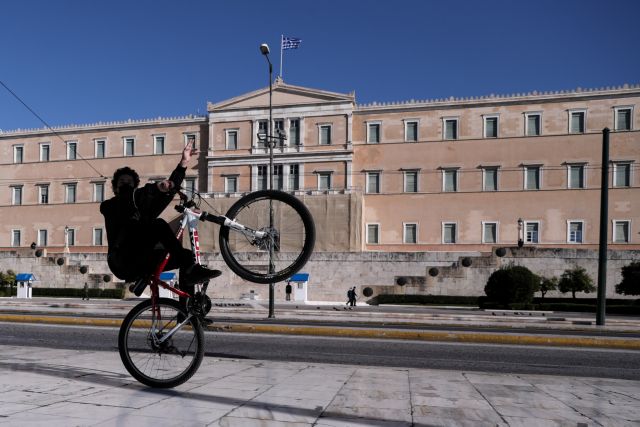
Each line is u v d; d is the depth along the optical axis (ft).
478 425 15.65
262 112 211.82
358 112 205.87
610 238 178.70
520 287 115.14
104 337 40.75
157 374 19.47
